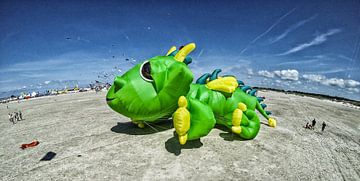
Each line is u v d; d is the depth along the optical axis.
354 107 31.64
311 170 8.62
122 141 10.91
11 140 11.92
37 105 26.30
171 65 9.76
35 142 10.98
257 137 11.85
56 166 8.50
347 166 9.26
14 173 8.07
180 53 10.66
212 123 8.48
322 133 14.09
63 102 27.84
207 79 12.13
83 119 16.34
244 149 10.09
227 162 8.79
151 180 7.43
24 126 15.06
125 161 8.78
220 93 11.28
